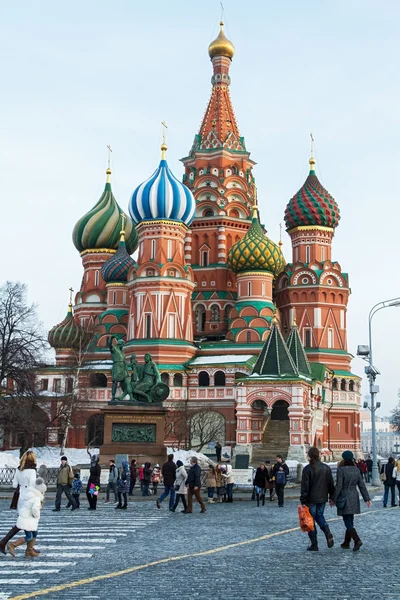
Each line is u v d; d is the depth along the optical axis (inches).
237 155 4180.6
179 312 3540.8
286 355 3009.4
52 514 1211.2
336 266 3865.7
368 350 2108.8
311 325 3794.3
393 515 1200.8
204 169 4143.7
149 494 1649.9
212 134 4183.1
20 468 733.3
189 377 3427.7
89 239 4188.0
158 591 534.9
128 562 676.7
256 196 4178.2
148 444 1908.2
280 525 1032.8
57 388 3563.0
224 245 4005.9
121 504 1330.0
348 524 756.6
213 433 3223.4
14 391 2628.0
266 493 1782.7
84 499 1552.7
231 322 3644.2
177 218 3619.6
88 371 3491.6
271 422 3161.9
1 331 2664.9
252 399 2960.1
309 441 3056.1
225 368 3376.0
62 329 3809.1
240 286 3727.9
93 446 3467.0
